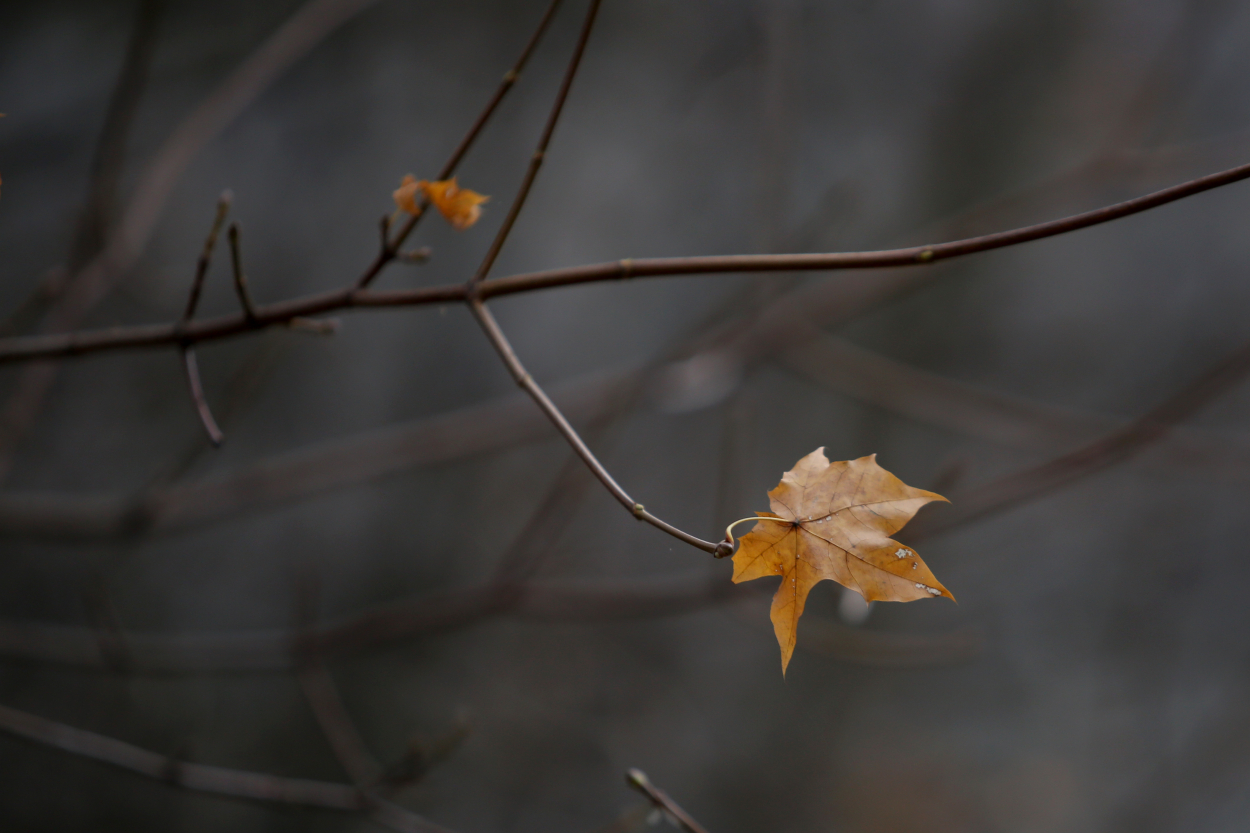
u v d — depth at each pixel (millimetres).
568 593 2453
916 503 1646
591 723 4355
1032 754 4852
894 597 1640
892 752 4797
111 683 3895
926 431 4984
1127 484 4992
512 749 4242
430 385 5094
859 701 4914
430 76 5148
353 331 4945
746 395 2887
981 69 5023
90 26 4344
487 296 1727
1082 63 4922
